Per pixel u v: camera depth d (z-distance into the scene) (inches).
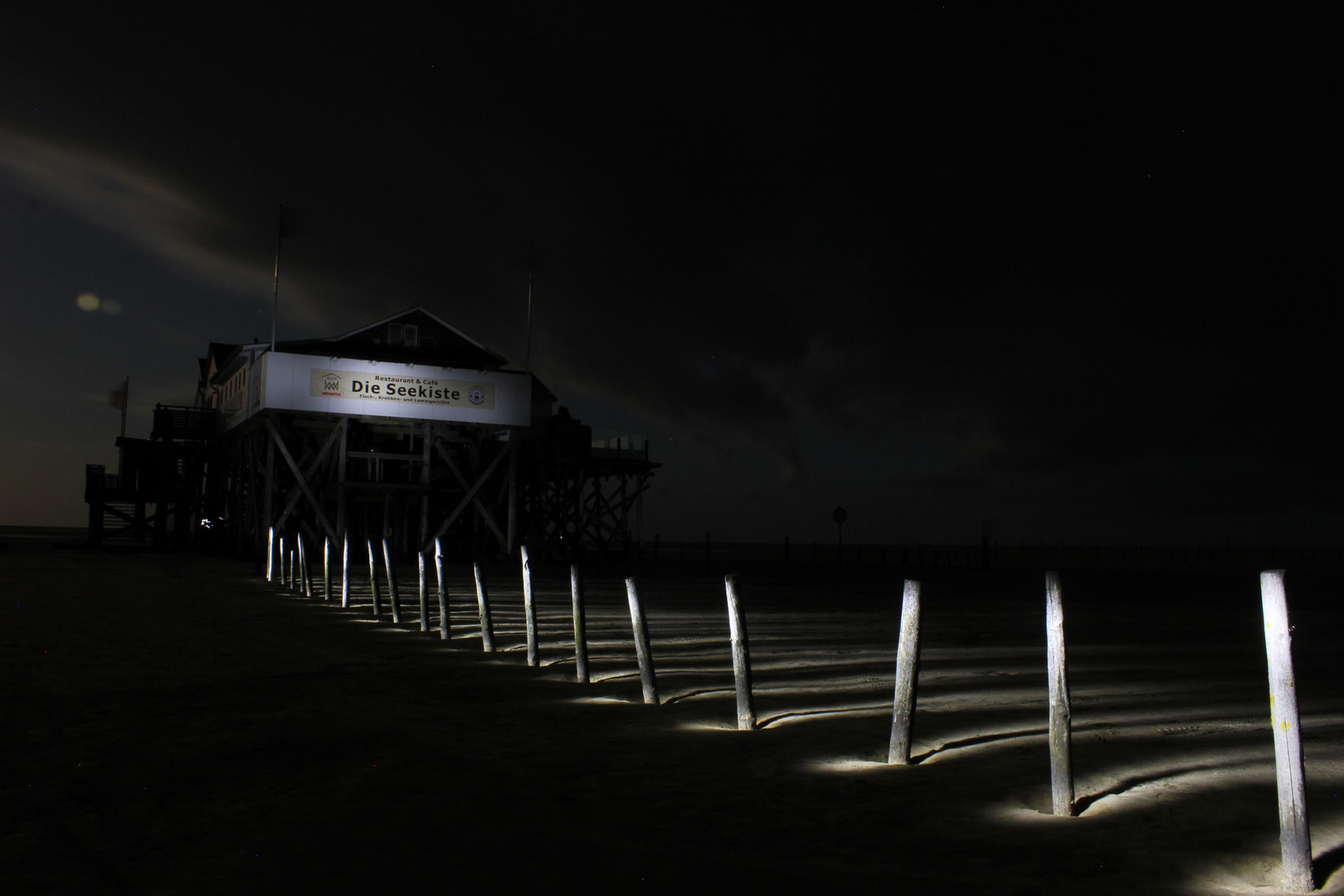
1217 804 183.9
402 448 1731.1
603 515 2041.1
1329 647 530.9
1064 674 187.2
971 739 257.0
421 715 318.0
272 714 320.2
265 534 1523.1
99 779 232.1
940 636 576.1
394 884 154.2
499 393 1631.4
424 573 580.7
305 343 1596.9
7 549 1712.6
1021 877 149.9
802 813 192.4
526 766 242.8
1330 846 158.2
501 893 148.9
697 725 294.7
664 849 170.9
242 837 183.2
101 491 1886.1
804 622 658.2
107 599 785.6
